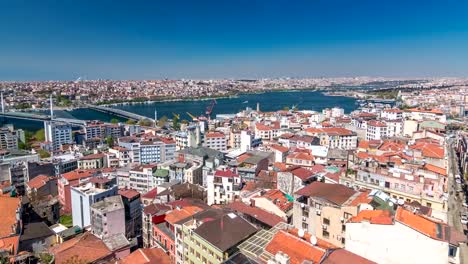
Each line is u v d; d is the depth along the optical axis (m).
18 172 186.62
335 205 87.38
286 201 110.25
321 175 130.50
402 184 113.44
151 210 120.69
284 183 128.62
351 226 76.25
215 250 77.44
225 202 142.62
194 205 119.50
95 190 134.38
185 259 91.44
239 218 88.69
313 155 181.88
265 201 107.56
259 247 70.69
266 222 91.06
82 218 133.62
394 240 71.19
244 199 118.94
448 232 70.38
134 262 91.69
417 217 74.44
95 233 118.12
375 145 186.50
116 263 91.88
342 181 127.94
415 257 69.38
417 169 124.88
